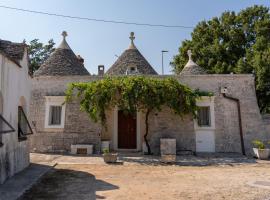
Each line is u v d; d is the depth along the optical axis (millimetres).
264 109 25484
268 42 25750
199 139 15938
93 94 14555
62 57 19297
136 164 12539
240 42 28297
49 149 16016
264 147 14617
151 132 15938
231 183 8688
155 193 7484
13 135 9547
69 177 9562
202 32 30281
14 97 9727
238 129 15922
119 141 16953
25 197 7129
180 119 15984
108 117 16969
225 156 14812
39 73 18562
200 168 11656
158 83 14578
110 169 11234
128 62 20000
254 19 28625
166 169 11359
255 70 24406
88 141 15922
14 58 10266
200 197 7094
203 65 28406
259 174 10266
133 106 14352
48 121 16234
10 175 9188
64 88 16562
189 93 14805
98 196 7188
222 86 16250
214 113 16031
